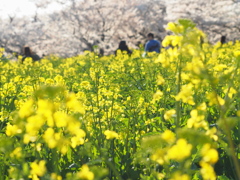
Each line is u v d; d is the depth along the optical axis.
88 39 39.16
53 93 1.70
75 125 1.71
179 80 2.79
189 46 2.35
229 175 3.60
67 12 39.94
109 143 3.74
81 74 8.12
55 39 39.84
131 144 3.96
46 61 15.72
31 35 40.38
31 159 3.48
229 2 39.75
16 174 2.19
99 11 39.56
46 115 1.68
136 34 39.03
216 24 39.44
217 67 2.73
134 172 3.39
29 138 1.73
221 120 1.90
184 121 3.94
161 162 1.77
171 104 5.18
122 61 9.58
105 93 4.40
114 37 39.00
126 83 5.59
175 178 1.42
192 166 2.85
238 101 3.68
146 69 7.43
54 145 1.74
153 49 18.12
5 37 40.09
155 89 6.14
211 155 1.46
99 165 3.38
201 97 3.67
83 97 4.18
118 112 4.14
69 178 1.68
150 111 4.66
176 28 2.36
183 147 1.36
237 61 2.91
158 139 1.63
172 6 40.34
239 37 39.41
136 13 38.72
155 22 38.97
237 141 3.72
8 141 2.26
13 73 9.16
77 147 3.54
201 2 40.34
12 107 5.42
